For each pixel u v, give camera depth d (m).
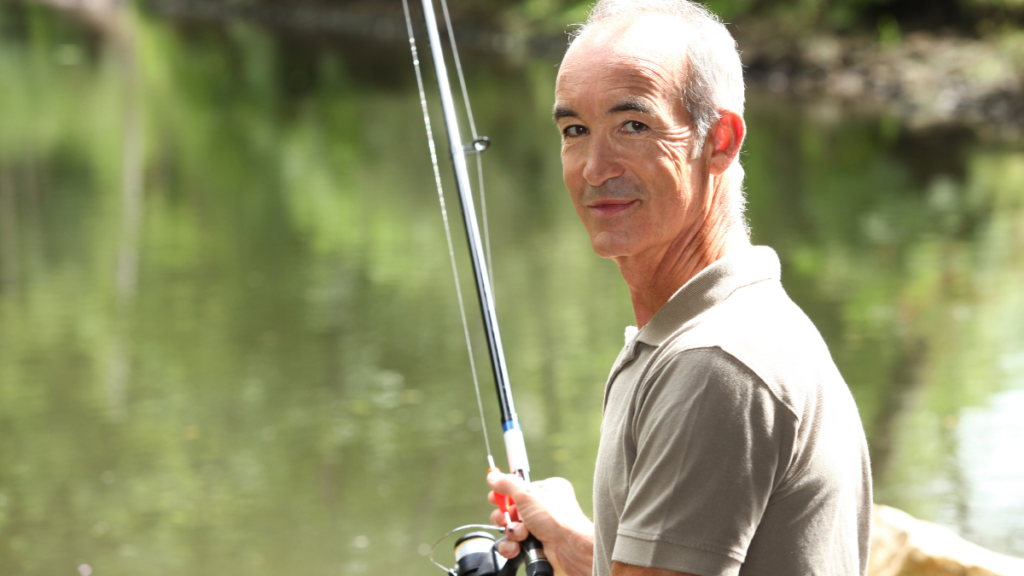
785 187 20.73
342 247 16.47
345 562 7.28
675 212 2.65
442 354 11.49
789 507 2.38
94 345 11.95
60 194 20.69
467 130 27.86
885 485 8.15
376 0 61.50
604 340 11.74
